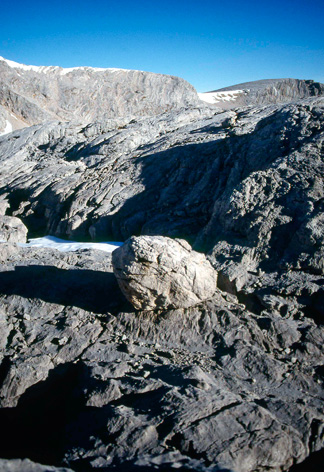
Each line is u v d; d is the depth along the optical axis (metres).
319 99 13.90
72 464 4.38
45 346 6.95
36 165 22.94
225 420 4.74
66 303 8.24
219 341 6.80
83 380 5.91
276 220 9.48
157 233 12.88
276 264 8.80
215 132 18.41
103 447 4.50
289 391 5.66
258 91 92.94
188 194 14.41
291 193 9.91
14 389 6.13
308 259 8.35
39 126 28.45
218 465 4.04
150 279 6.98
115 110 79.00
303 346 6.55
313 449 4.71
